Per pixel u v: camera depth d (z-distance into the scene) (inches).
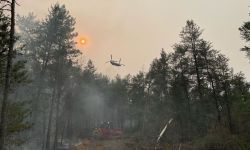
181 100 1507.1
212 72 1375.5
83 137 1742.1
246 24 955.3
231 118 1299.2
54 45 1416.1
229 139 1066.7
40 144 1407.5
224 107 1501.0
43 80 1360.7
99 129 1722.4
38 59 1403.8
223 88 1315.2
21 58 1375.5
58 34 1414.9
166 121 1619.1
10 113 671.1
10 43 611.2
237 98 1279.5
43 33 1446.9
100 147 1444.4
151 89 1980.8
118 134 1739.7
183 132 1428.4
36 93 1352.1
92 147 1445.6
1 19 609.6
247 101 1218.0
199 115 1450.5
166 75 1787.6
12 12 613.6
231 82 1314.0
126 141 1520.7
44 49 1393.9
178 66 1505.9
